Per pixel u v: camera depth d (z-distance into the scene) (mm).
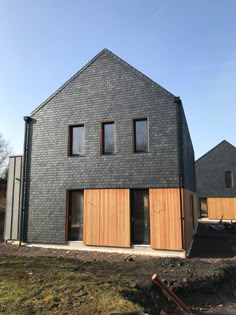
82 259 10211
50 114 13734
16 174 13945
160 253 10930
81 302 5562
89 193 12375
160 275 7910
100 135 12648
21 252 11500
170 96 11750
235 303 7125
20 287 6418
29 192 13422
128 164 11953
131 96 12398
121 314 5008
